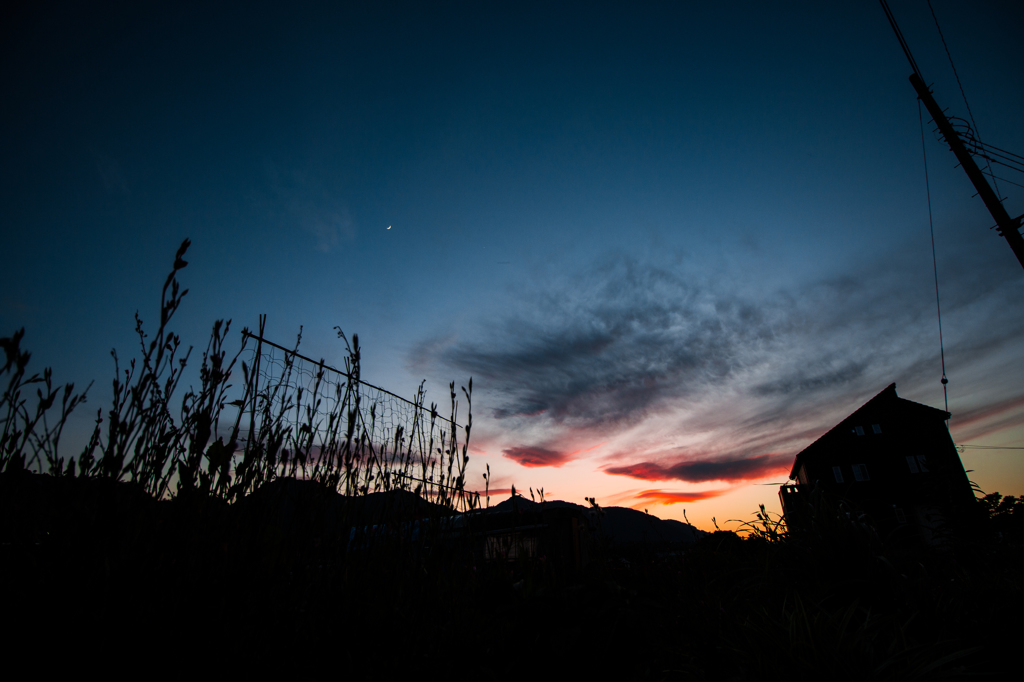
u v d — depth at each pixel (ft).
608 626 4.58
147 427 3.58
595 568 7.63
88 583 3.03
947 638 6.03
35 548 3.16
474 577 6.03
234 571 3.61
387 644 4.39
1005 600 6.99
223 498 3.73
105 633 2.94
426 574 4.98
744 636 5.94
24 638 2.79
